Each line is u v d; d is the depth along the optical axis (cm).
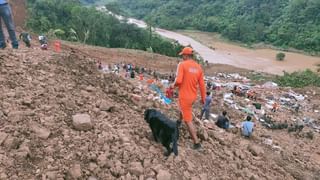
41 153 502
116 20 5962
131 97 816
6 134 505
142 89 1074
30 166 478
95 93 738
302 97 2686
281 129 1647
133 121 666
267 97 2538
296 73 3928
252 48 7512
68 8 5531
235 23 8700
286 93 2775
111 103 700
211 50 6894
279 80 3572
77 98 669
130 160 544
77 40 4753
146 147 593
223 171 642
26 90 634
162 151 600
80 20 5269
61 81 727
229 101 2020
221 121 1126
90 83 796
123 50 3819
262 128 1534
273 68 5603
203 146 699
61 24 5175
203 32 9362
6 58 745
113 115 659
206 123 973
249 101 2208
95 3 13938
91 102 672
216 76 3622
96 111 642
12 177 453
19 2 4241
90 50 3453
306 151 1295
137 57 3659
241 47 7575
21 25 4031
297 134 1573
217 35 8925
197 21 9838
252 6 9562
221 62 5766
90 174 500
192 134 652
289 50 7312
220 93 2305
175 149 595
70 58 898
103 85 827
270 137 1347
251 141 1107
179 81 608
